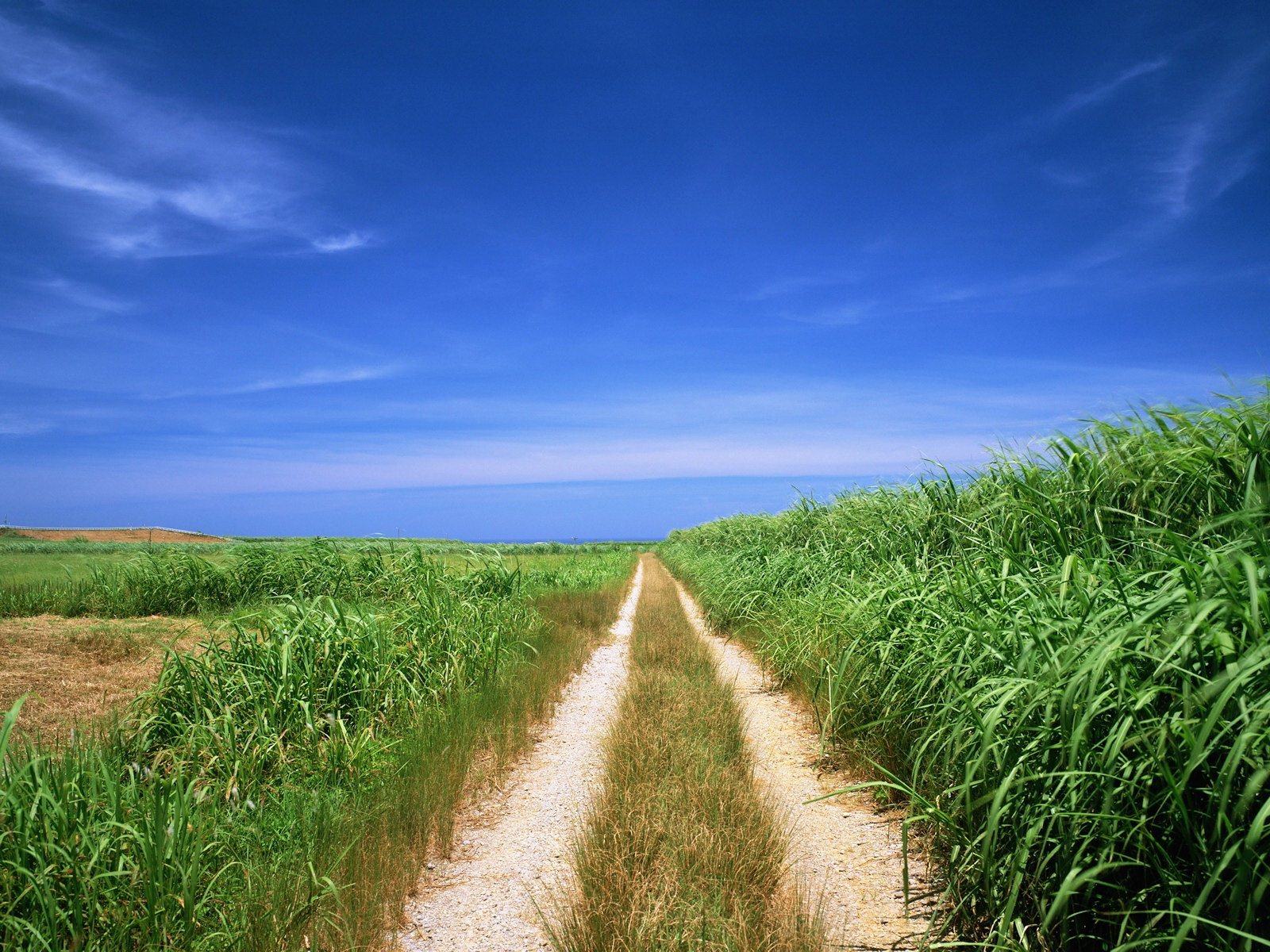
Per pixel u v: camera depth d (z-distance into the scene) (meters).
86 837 3.43
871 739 5.88
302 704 6.01
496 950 3.61
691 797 4.98
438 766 5.73
